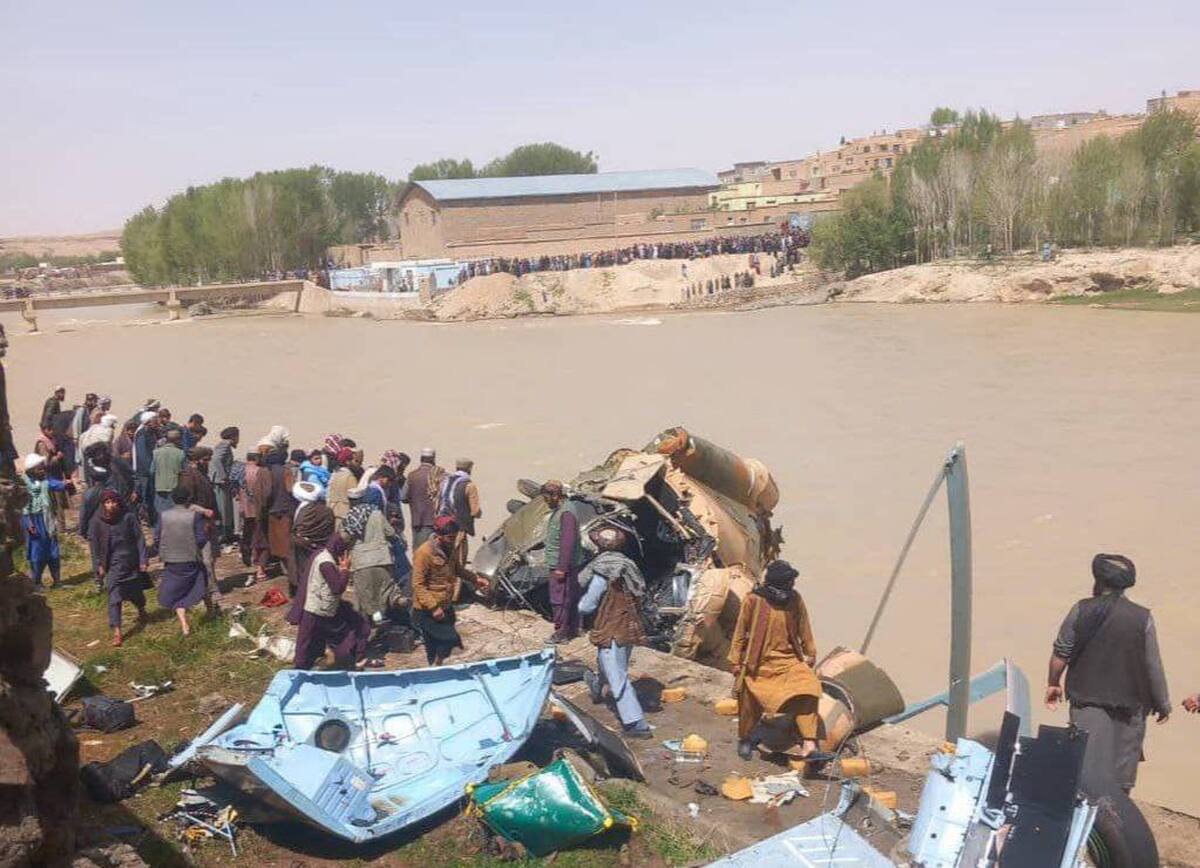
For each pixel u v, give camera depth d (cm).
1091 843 576
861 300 7262
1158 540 1995
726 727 877
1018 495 2381
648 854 689
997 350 4678
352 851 700
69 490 1702
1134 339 4688
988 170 7550
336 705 818
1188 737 1283
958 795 486
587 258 8725
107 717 908
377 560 1047
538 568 1244
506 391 4291
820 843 516
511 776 728
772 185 12875
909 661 1512
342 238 13662
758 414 3500
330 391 4538
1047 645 1542
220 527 1547
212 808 746
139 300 9025
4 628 529
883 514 2273
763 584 789
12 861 471
